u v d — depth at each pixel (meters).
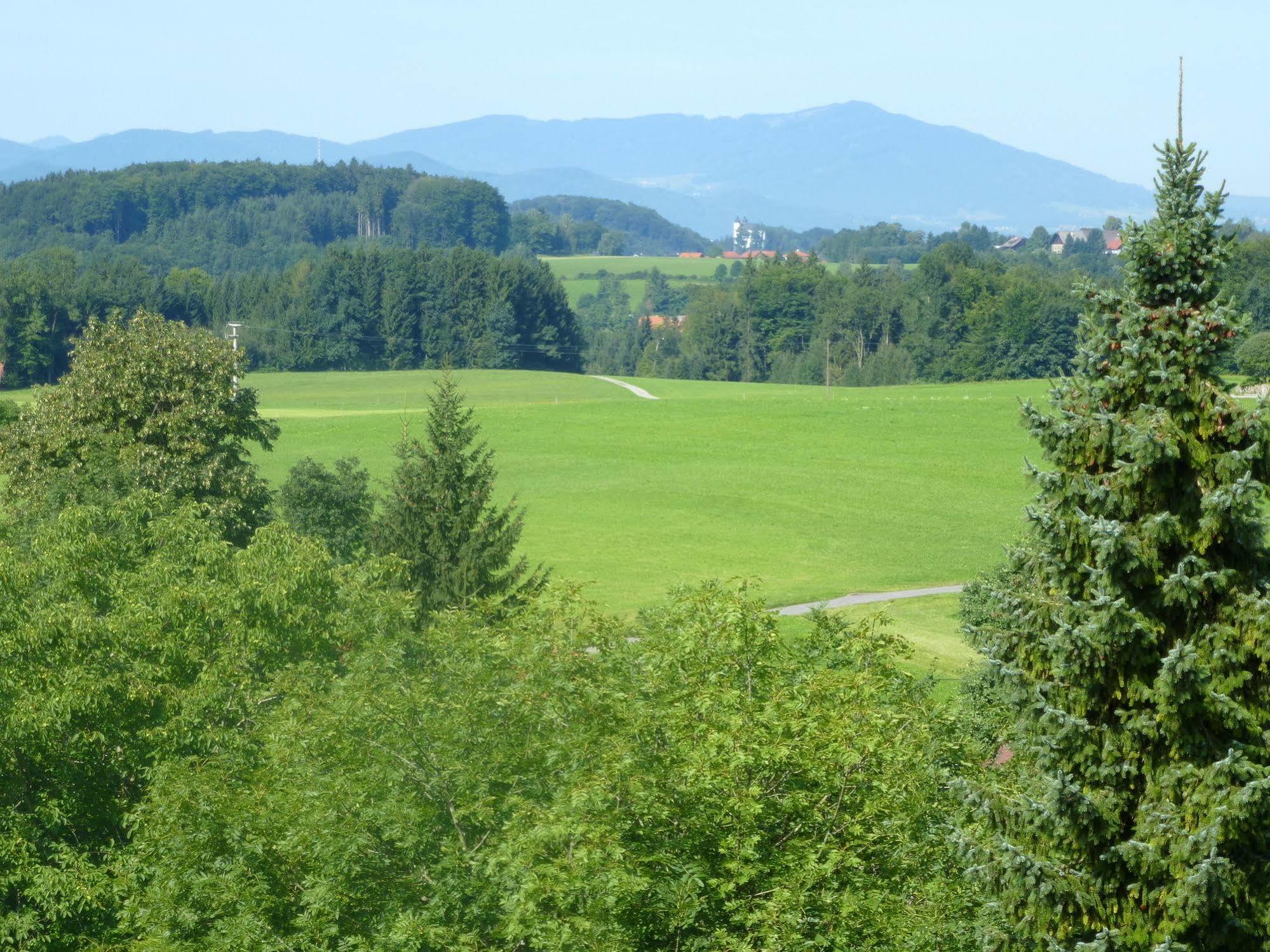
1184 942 23.28
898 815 28.62
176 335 81.62
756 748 28.14
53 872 32.66
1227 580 23.25
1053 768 24.55
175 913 29.69
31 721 35.59
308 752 32.94
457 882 28.38
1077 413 24.06
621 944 26.03
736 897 27.83
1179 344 23.22
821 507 142.75
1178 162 23.58
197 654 42.97
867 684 31.80
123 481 72.31
